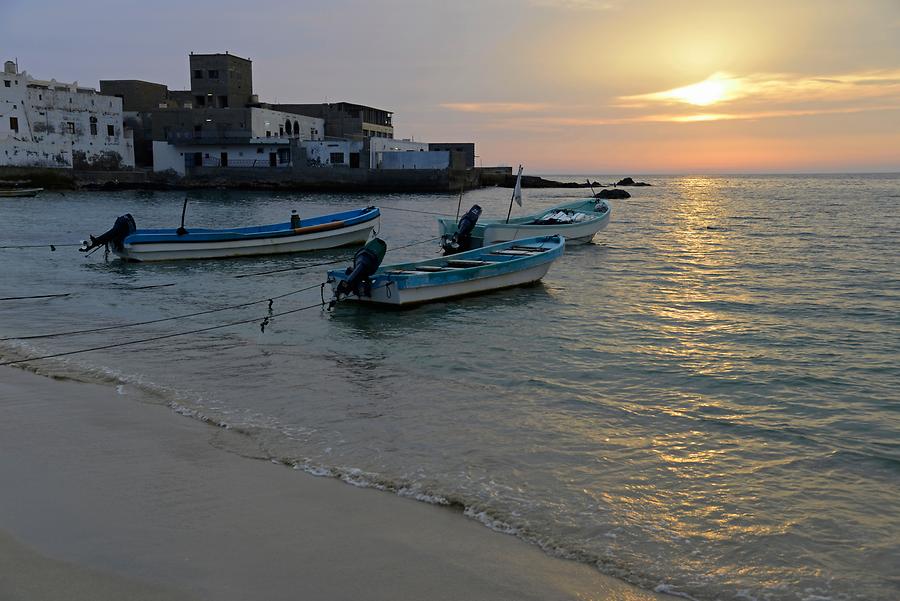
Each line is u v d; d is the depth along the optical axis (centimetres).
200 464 793
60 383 1113
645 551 622
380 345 1435
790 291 2167
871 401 1105
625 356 1364
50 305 1844
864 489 770
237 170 8200
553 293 2098
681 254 3191
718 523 680
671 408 1052
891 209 6744
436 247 3312
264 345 1420
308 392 1084
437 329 1596
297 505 694
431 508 693
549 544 628
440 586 560
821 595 564
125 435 883
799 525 680
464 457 824
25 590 539
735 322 1702
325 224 3022
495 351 1394
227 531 641
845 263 2847
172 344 1416
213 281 2281
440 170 8062
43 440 863
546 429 934
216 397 1048
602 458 837
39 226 4119
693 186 16275
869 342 1502
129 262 2697
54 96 7694
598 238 3953
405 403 1036
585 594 556
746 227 4747
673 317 1758
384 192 8144
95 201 6438
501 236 2919
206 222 4500
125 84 9231
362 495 719
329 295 2002
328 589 552
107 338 1462
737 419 1005
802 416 1027
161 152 8369
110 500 701
